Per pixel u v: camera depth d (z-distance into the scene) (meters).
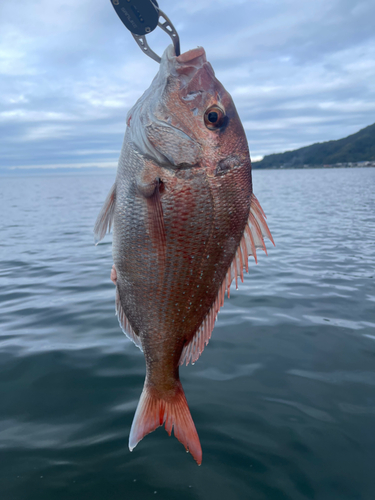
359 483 0.47
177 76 0.37
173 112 0.37
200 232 0.38
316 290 1.18
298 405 0.60
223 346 0.80
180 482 0.47
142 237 0.39
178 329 0.41
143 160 0.38
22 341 0.83
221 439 0.53
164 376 0.43
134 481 0.47
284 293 1.16
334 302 1.07
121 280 0.41
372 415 0.58
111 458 0.50
